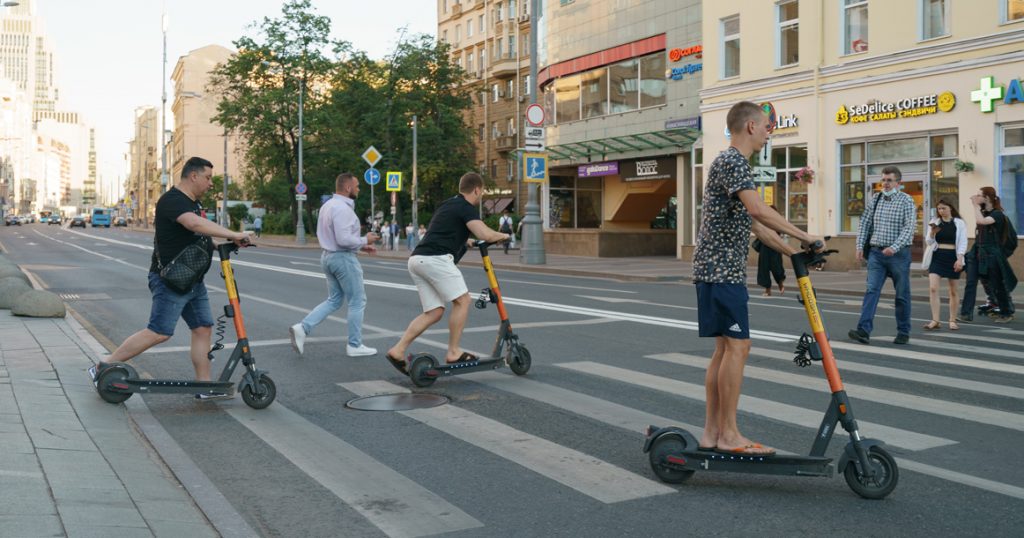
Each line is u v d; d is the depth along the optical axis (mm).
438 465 4938
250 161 67875
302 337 8906
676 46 30438
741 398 6586
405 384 7375
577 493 4414
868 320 9758
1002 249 12102
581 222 38375
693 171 29406
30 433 5215
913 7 21422
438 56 54781
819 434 4359
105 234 71625
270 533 3873
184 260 6273
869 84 22500
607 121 34438
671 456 4500
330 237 8859
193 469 4797
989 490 4387
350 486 4562
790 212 25125
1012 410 6176
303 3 53938
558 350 9180
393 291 16812
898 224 9555
